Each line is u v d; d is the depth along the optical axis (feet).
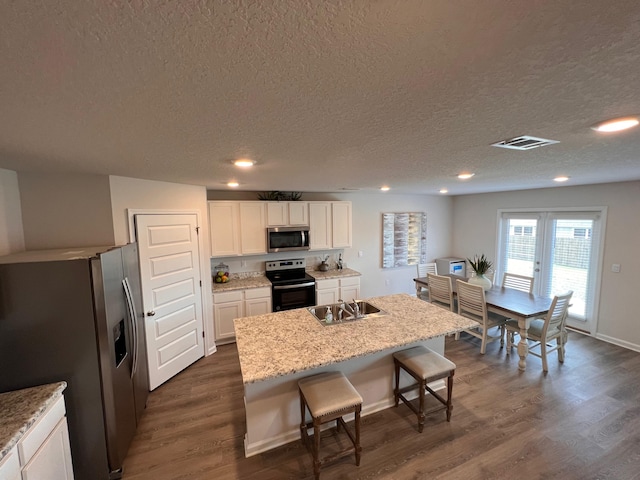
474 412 8.48
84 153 5.54
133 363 7.52
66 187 8.23
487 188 14.93
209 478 6.55
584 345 12.62
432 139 4.84
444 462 6.82
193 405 9.12
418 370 7.76
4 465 4.09
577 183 12.72
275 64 2.35
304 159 6.39
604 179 11.25
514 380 10.09
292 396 7.54
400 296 11.18
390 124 4.01
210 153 5.65
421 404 7.73
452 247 20.81
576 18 1.83
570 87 2.92
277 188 13.84
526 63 2.42
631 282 12.08
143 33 1.87
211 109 3.32
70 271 5.81
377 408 8.70
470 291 12.11
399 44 2.10
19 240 7.79
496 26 1.91
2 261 5.69
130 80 2.56
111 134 4.26
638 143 5.25
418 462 6.82
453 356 11.91
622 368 10.71
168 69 2.38
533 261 15.75
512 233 16.85
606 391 9.37
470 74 2.62
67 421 5.94
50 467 5.12
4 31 1.78
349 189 14.79
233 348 13.08
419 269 18.57
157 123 3.78
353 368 8.30
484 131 4.44
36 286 5.68
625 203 12.09
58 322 5.82
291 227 14.75
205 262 12.23
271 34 1.93
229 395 9.63
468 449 7.17
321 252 17.02
